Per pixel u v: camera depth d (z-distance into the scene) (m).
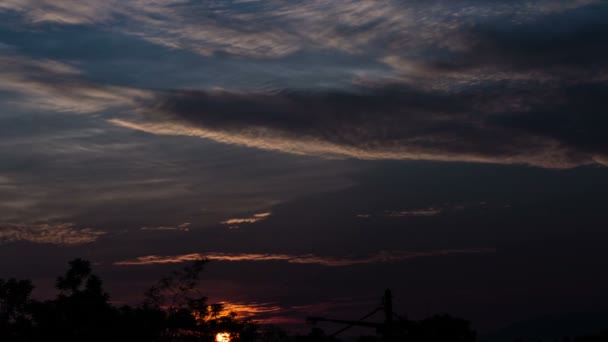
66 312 25.94
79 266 26.38
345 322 29.31
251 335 29.30
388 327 28.81
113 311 26.39
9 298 25.92
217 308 27.55
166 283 27.22
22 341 25.53
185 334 27.53
